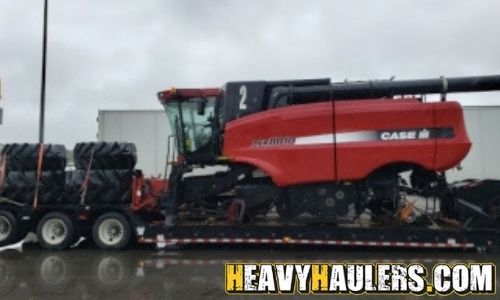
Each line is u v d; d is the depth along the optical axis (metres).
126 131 16.77
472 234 9.63
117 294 7.20
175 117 11.29
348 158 10.03
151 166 16.62
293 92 10.68
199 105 11.05
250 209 10.62
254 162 10.45
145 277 8.29
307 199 10.34
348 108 10.16
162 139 16.66
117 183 11.08
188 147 11.16
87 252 10.86
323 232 10.05
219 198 11.30
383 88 10.56
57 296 7.15
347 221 10.23
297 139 10.28
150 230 10.66
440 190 10.24
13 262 9.79
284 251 10.68
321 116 10.20
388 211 10.36
